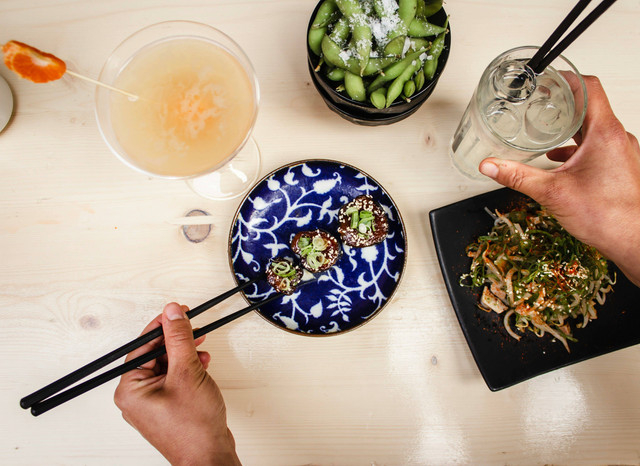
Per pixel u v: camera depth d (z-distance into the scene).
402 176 0.46
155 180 0.46
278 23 0.46
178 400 0.38
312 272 0.43
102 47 0.47
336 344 0.44
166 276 0.45
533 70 0.37
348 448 0.43
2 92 0.44
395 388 0.44
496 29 0.46
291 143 0.46
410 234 0.45
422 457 0.43
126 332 0.45
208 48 0.38
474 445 0.43
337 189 0.45
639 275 0.40
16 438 0.44
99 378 0.39
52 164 0.46
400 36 0.37
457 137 0.44
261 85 0.46
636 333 0.42
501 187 0.44
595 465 0.42
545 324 0.42
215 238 0.46
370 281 0.44
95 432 0.44
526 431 0.43
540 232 0.44
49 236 0.46
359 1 0.38
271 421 0.44
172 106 0.37
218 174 0.46
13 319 0.45
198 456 0.38
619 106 0.45
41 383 0.44
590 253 0.44
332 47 0.37
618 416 0.43
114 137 0.37
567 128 0.37
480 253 0.43
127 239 0.46
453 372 0.44
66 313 0.45
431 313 0.44
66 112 0.46
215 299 0.41
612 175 0.38
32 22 0.47
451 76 0.46
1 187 0.46
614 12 0.46
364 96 0.39
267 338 0.44
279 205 0.45
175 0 0.47
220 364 0.44
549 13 0.46
